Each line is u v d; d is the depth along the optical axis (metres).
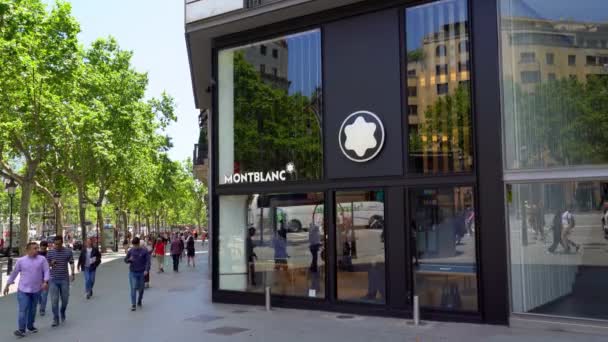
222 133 13.81
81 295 16.25
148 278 18.03
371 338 8.91
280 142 12.71
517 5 10.02
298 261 12.23
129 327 10.70
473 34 10.29
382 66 11.21
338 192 11.67
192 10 13.38
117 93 40.22
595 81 9.38
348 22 11.74
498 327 9.50
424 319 10.34
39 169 41.22
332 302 11.52
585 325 8.98
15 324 11.55
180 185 80.75
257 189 13.00
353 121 11.44
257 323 10.56
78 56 31.58
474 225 10.02
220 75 13.89
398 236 10.72
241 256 13.30
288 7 11.88
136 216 92.31
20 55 24.42
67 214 85.12
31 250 10.33
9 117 27.61
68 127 30.61
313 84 12.28
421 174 10.60
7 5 23.41
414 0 10.96
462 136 10.34
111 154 36.31
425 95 10.76
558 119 9.60
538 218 9.59
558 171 9.39
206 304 13.38
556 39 9.73
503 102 9.97
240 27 13.15
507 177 9.79
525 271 9.62
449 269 10.24
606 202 9.09
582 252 9.20
